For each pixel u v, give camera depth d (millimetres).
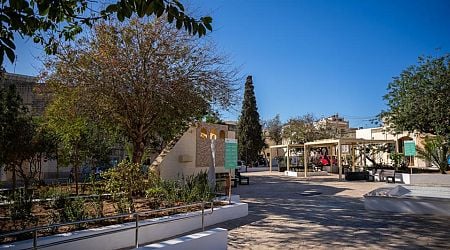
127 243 7035
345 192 17172
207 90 12648
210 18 4242
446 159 21953
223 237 6730
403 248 6977
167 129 14430
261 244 7320
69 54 11250
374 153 30156
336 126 47375
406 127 20000
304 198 14945
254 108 46875
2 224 6875
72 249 6109
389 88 20797
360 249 6934
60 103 11812
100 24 11172
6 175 17188
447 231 8422
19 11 3955
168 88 11531
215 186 14055
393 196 11477
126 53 11297
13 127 9273
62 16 5180
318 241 7559
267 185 21406
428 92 19078
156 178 10180
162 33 11531
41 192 10242
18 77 15539
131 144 14547
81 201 8250
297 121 44562
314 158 40781
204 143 17359
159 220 7734
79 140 13016
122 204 8133
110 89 11344
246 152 46062
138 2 3836
